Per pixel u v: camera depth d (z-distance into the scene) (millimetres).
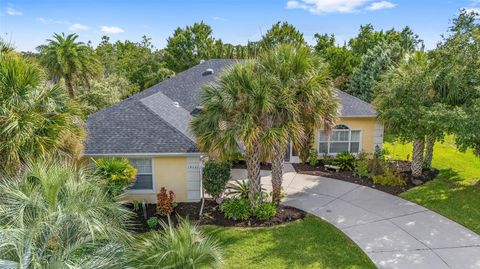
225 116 10555
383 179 15070
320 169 17469
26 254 5031
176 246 6676
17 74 8258
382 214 12211
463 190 14320
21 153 7812
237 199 12492
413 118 13805
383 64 30297
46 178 6371
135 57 45938
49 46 25109
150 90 20969
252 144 10391
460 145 13625
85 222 5828
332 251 9766
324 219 11812
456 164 18172
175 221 11758
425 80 13812
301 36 43062
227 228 11148
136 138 12781
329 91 11109
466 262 9227
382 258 9422
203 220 11758
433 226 11281
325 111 11258
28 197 6109
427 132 14031
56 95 9273
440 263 9180
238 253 9625
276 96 10352
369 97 30578
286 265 9055
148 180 13086
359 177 16109
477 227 11141
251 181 11703
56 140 8516
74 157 9680
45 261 5203
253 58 11180
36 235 5406
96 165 11289
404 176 15844
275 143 10031
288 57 10617
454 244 10141
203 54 50719
